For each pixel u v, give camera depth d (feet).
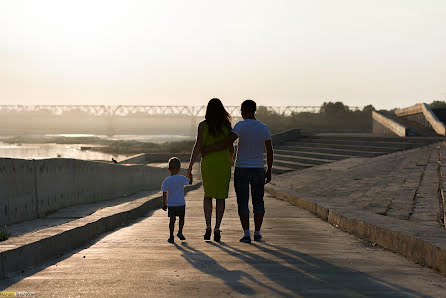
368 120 391.24
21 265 18.25
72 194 41.45
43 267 18.88
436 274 17.71
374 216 29.89
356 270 17.94
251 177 24.89
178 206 25.48
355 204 39.27
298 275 16.87
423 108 133.59
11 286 15.40
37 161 33.47
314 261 19.58
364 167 77.05
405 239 21.65
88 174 46.29
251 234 28.89
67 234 23.03
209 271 17.48
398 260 20.68
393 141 112.27
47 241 20.67
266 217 39.45
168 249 22.65
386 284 15.70
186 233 29.53
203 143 24.61
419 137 109.29
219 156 24.61
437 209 32.32
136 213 39.70
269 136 25.20
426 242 19.52
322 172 84.28
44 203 34.60
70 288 15.05
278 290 14.73
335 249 23.21
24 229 27.09
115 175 57.88
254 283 15.61
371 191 46.09
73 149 355.36
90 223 26.78
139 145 349.41
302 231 30.66
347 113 392.06
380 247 24.38
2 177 28.27
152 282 15.78
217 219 25.17
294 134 167.12
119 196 59.67
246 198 24.97
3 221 28.30
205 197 25.14
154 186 89.35
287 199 56.08
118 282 15.80
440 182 44.88
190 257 20.31
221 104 24.63
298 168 117.08
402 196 39.55
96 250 22.58
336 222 33.04
